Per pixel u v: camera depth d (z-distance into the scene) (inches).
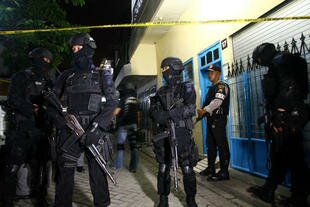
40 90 141.9
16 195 159.6
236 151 218.2
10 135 140.2
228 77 224.5
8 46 251.0
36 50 144.6
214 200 152.6
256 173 190.2
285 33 163.2
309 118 123.8
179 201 151.2
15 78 138.5
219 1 235.1
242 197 149.9
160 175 128.3
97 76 109.5
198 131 291.9
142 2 389.1
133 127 251.0
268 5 172.6
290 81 121.4
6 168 137.7
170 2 289.3
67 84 109.2
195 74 294.5
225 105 185.3
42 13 247.4
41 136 142.6
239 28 204.2
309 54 143.5
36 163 150.7
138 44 446.6
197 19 281.4
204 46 268.5
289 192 148.7
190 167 126.0
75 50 110.3
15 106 135.1
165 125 126.2
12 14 223.0
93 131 101.2
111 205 149.6
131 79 527.2
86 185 194.9
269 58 130.4
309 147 141.6
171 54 372.8
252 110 194.5
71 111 106.0
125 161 305.3
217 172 201.6
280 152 127.6
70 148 103.9
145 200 157.3
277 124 124.7
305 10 148.3
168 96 124.3
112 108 107.2
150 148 403.9
